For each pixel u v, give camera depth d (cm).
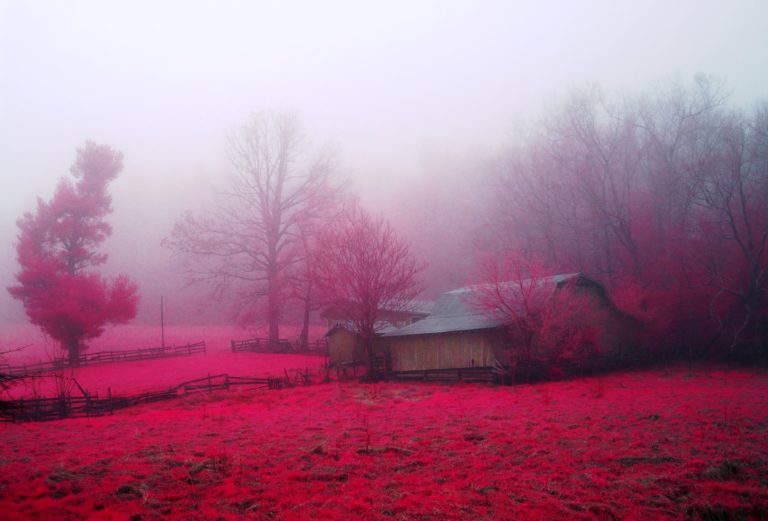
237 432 1761
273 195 6234
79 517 984
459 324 3450
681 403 2062
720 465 1202
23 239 4916
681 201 4866
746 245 4241
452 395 2612
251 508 1026
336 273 3541
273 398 2748
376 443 1496
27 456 1441
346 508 1019
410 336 3606
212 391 3045
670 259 4556
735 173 4203
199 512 1007
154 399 2814
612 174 5141
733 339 4219
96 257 5259
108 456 1413
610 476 1174
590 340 3456
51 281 4784
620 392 2486
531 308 3145
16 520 953
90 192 5231
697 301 4275
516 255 4378
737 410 1852
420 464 1301
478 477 1186
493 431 1630
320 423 1905
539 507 1018
